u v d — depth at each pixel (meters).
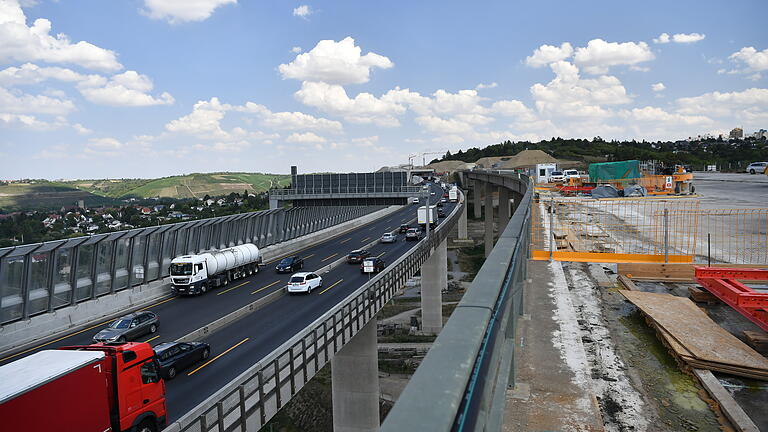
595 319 7.77
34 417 9.15
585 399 4.49
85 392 10.22
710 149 169.00
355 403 28.58
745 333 7.41
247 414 12.70
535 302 8.59
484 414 2.04
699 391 5.29
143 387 12.10
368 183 50.75
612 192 47.09
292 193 52.53
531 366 5.41
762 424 4.57
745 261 16.00
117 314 26.98
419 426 1.19
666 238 13.55
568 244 18.22
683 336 6.40
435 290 50.72
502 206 93.88
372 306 24.39
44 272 23.52
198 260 31.44
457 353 1.80
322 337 17.97
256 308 28.12
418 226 69.56
